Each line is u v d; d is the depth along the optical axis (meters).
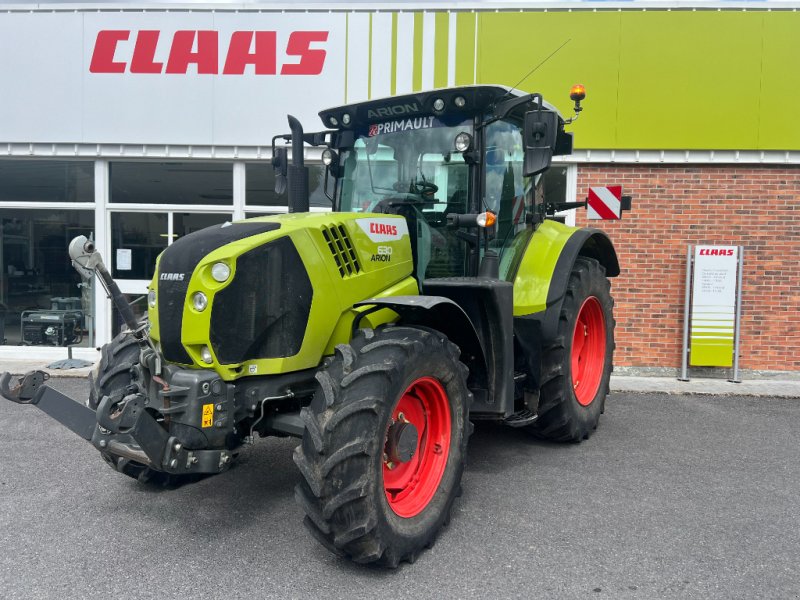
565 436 4.80
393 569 2.96
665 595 2.74
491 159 4.17
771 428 5.51
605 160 7.73
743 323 7.72
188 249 3.11
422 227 4.08
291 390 3.27
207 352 2.99
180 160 8.46
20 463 4.45
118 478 4.16
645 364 7.84
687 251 7.59
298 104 8.09
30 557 3.07
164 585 2.81
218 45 8.08
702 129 7.60
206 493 3.92
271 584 2.83
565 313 4.60
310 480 2.77
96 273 3.33
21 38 8.24
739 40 7.48
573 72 7.68
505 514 3.61
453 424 3.36
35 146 8.40
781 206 7.63
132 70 8.18
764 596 2.73
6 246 8.75
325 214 3.53
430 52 7.86
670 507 3.71
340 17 7.93
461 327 3.55
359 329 3.26
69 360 7.93
